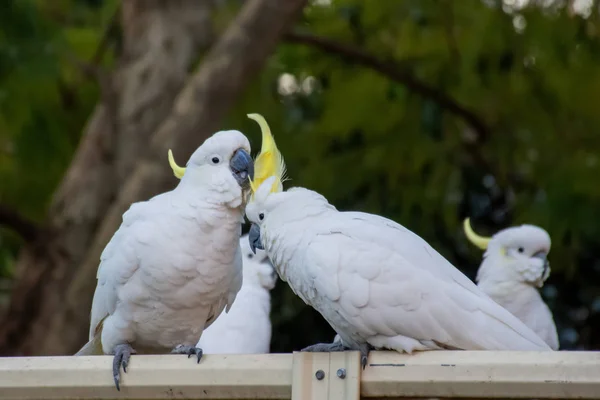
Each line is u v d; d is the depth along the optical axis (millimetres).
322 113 15070
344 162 14359
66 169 14180
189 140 12391
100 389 6066
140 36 14023
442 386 5578
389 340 6074
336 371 5672
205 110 12500
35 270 12906
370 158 14359
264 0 12742
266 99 14625
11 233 15461
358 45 15062
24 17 12484
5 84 12805
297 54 15180
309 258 6215
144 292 6816
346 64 15086
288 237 6395
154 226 6793
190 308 6945
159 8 14188
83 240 12992
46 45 12633
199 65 14109
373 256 6133
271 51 12883
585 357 5359
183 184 7027
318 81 15570
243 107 14477
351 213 6582
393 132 14539
